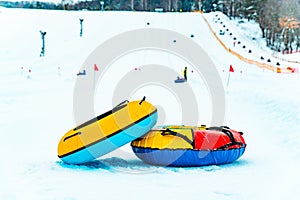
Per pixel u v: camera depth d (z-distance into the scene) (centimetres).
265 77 2844
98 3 10000
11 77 2714
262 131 1222
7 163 826
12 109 1558
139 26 5631
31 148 978
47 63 3494
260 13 7406
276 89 2022
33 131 1177
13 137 1087
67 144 839
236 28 6750
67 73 3009
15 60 3616
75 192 657
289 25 6750
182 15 6762
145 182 724
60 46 4316
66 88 2242
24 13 5938
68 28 5275
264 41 6675
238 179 742
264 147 1019
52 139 1090
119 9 10425
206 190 677
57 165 832
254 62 3956
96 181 725
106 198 632
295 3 7119
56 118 1405
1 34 4675
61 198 625
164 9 10694
